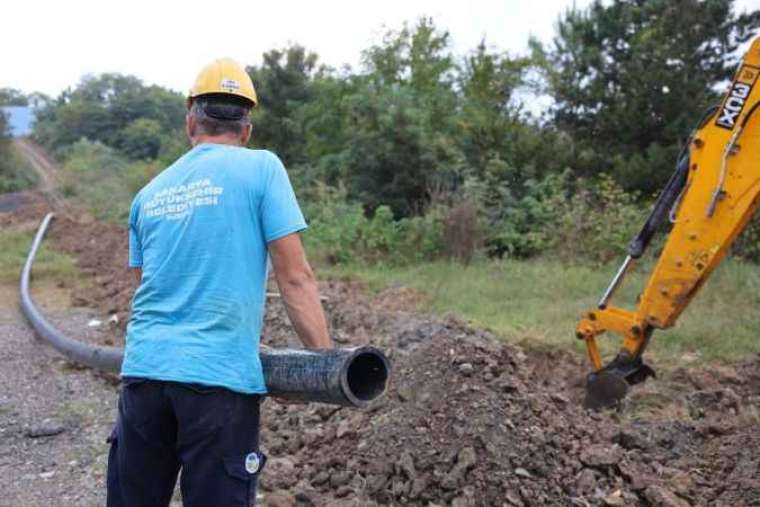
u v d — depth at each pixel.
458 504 4.23
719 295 10.27
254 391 2.76
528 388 5.18
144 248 2.96
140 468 2.88
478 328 8.43
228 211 2.80
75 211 26.50
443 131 18.77
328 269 13.45
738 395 6.61
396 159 17.12
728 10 17.80
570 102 19.41
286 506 4.29
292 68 23.83
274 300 8.80
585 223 13.76
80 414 6.18
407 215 17.06
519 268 12.66
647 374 6.33
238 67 3.05
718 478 4.82
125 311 9.84
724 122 5.84
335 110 21.81
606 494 4.40
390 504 4.34
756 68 5.75
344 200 16.64
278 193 2.85
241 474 2.74
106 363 6.64
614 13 19.39
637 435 5.31
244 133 3.07
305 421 5.47
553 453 4.61
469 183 15.02
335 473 4.63
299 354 2.73
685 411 6.21
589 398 6.33
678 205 6.10
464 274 12.29
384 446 4.66
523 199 15.66
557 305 9.93
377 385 2.63
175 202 2.88
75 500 4.70
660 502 4.32
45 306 10.76
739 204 5.79
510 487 4.31
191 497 2.72
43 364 7.70
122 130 65.88
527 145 17.67
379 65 24.41
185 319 2.78
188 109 3.08
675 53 17.86
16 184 44.41
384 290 11.34
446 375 5.06
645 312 6.13
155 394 2.76
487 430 4.56
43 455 5.40
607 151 18.11
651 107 17.95
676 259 6.00
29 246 17.19
